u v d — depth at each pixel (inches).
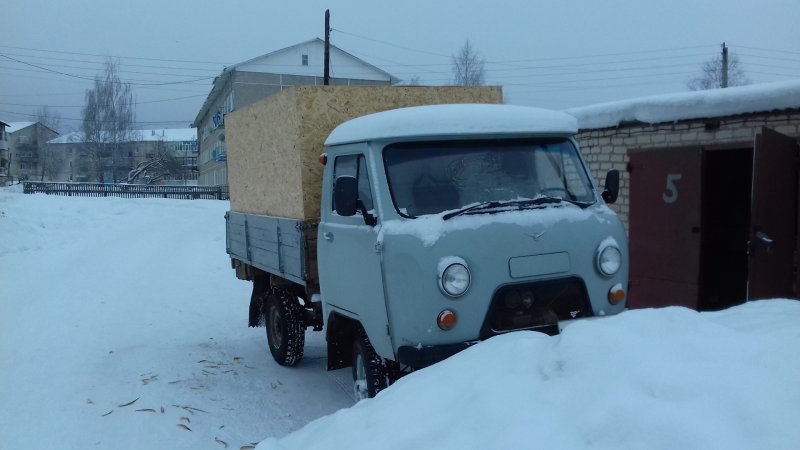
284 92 265.0
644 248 343.0
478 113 205.8
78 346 325.7
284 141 268.1
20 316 392.8
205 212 1228.5
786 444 98.9
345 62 2032.5
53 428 220.5
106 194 1942.7
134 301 442.9
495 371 143.0
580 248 192.7
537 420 119.0
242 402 247.6
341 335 230.1
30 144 3385.8
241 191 341.1
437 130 199.2
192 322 387.5
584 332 140.0
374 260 192.5
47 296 452.8
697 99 308.0
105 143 2416.3
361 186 206.7
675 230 325.1
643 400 113.0
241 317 402.6
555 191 206.4
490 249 183.0
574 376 128.3
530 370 138.6
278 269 272.8
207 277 546.3
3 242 678.5
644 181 341.1
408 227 185.2
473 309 181.0
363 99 261.7
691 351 127.0
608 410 112.9
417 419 137.0
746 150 330.6
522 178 205.0
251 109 315.3
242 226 331.0
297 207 255.1
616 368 124.7
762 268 250.7
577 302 194.7
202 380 274.2
